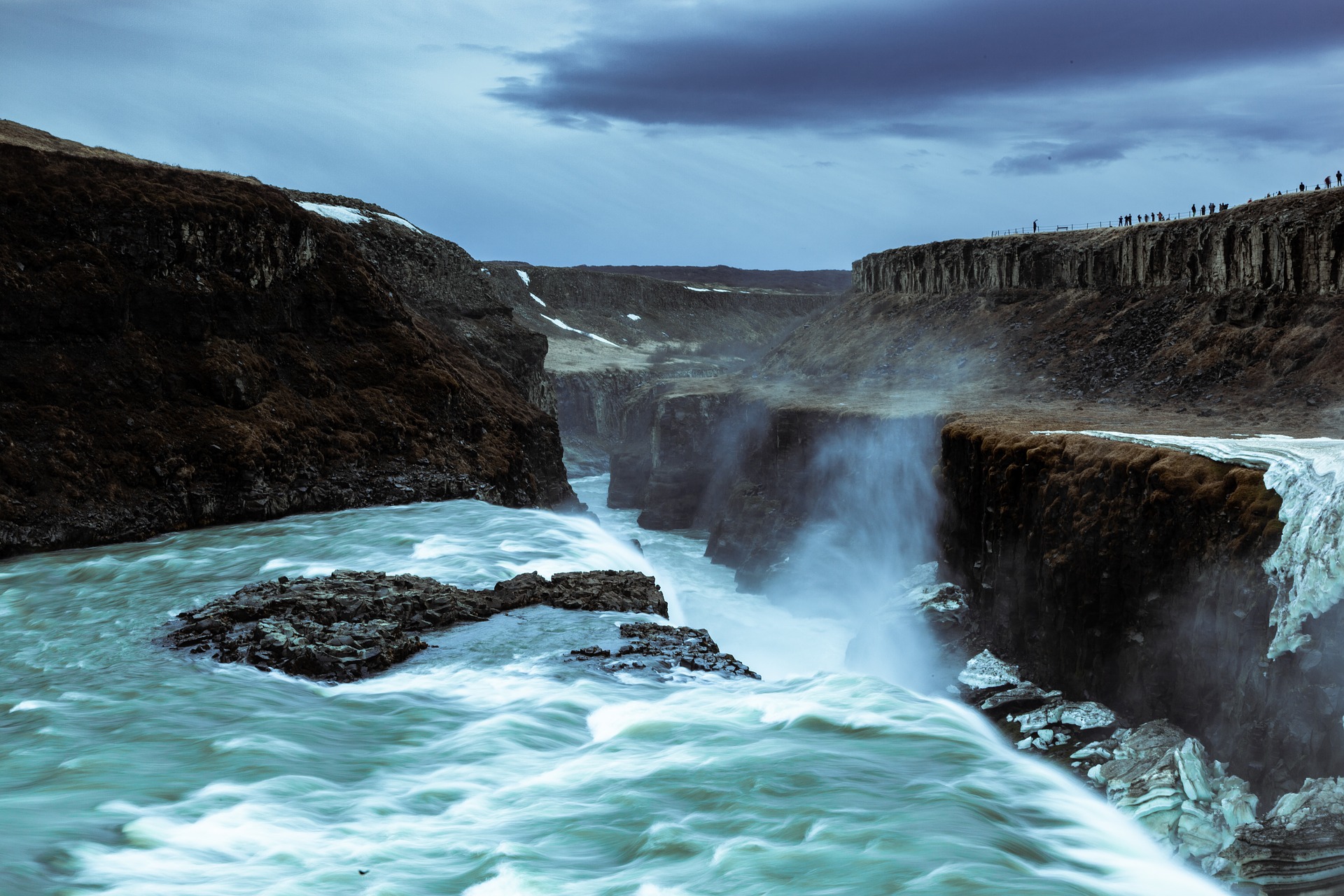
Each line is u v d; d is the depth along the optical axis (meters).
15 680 22.59
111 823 14.12
